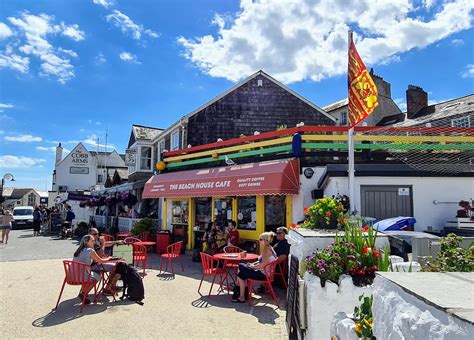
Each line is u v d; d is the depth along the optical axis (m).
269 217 12.00
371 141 11.27
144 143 26.05
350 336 3.19
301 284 4.84
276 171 10.84
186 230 15.38
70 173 50.97
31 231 29.84
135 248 11.50
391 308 2.23
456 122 20.14
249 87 22.19
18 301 7.46
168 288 8.67
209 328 5.89
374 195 9.99
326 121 23.16
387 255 4.54
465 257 4.07
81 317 6.42
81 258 7.34
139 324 6.05
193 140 20.59
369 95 7.56
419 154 10.48
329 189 10.20
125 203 18.88
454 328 1.54
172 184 15.17
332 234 5.33
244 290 7.48
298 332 5.12
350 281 4.40
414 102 25.25
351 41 8.09
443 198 10.14
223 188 12.41
